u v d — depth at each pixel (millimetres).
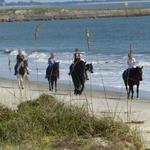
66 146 11242
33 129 12141
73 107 13109
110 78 36531
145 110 21922
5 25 166125
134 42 73250
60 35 102000
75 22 159375
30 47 74750
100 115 14648
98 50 61562
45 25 150250
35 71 43406
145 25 121125
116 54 54969
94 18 181875
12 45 82500
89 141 11477
